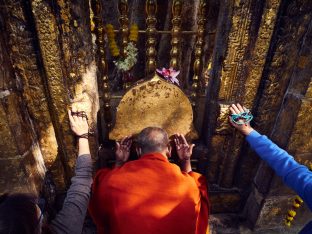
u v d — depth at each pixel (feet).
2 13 3.18
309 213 5.82
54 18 3.31
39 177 4.58
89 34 3.94
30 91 3.88
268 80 4.17
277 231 5.96
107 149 5.11
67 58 3.68
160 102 4.18
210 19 5.59
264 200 5.36
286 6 3.53
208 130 5.11
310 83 3.83
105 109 4.83
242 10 3.56
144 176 3.56
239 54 3.94
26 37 3.41
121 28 4.13
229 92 4.33
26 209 2.22
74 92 4.01
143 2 6.18
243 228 6.02
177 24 4.07
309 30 3.68
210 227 6.01
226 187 5.81
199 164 5.49
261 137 3.99
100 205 3.65
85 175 3.71
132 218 3.30
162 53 6.64
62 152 4.77
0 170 4.02
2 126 3.63
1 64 3.31
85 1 3.69
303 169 3.20
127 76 4.69
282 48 3.86
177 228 3.37
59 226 2.99
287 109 4.33
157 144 3.87
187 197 3.53
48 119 4.25
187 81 7.35
